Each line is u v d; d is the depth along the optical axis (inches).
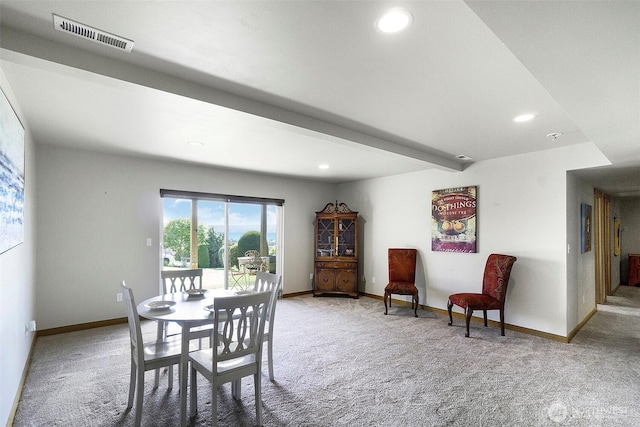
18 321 101.0
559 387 106.0
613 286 274.2
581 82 68.0
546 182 156.6
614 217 281.0
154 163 188.2
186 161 190.9
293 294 252.7
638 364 124.1
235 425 85.7
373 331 163.0
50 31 64.9
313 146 153.9
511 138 137.5
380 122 118.5
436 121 116.9
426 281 207.3
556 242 152.6
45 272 153.3
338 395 100.8
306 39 67.2
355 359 128.2
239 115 99.3
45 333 152.9
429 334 158.7
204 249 212.5
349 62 76.5
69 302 159.8
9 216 82.6
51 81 85.4
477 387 105.9
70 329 159.3
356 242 247.6
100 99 98.0
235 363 87.8
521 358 129.6
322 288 249.1
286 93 94.2
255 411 92.4
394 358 129.2
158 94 84.4
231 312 84.4
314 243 265.4
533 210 160.6
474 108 104.3
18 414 89.4
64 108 105.6
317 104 102.1
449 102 99.7
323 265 249.9
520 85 87.7
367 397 99.7
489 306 156.0
